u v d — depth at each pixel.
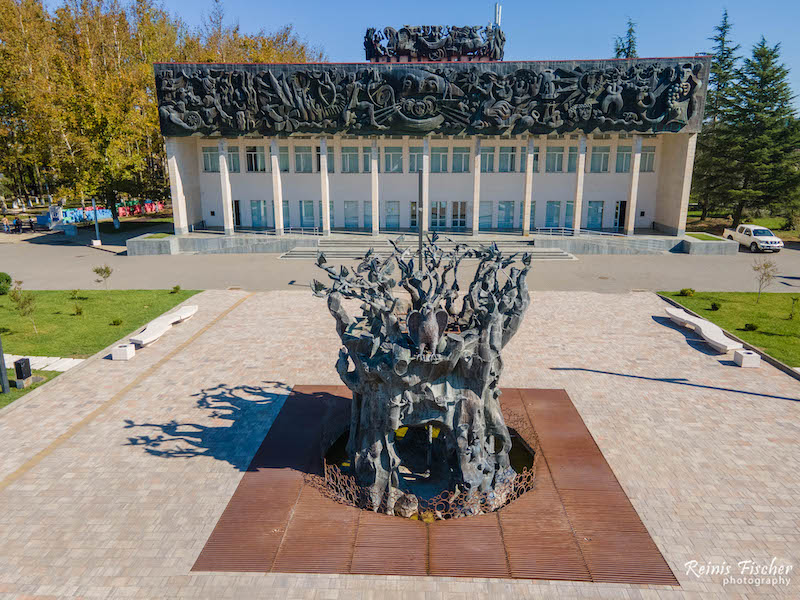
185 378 18.83
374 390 11.98
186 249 43.00
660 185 47.78
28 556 10.25
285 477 12.91
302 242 43.03
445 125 41.47
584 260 39.75
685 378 18.62
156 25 70.25
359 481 12.27
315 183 48.56
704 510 11.57
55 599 9.23
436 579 9.72
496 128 41.28
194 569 9.94
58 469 13.21
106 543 10.61
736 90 50.16
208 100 40.94
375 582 9.66
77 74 48.94
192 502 11.93
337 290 12.08
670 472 12.99
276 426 15.38
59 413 16.20
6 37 56.16
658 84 40.22
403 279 12.89
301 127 41.50
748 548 10.45
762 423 15.39
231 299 29.12
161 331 22.56
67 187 47.91
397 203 48.97
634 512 11.50
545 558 10.19
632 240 42.78
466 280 33.69
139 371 19.42
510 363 20.11
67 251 43.88
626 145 47.47
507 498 12.34
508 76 40.09
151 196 57.69
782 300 28.30
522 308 12.82
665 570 9.91
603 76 40.00
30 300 22.94
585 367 19.70
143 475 12.96
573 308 27.30
